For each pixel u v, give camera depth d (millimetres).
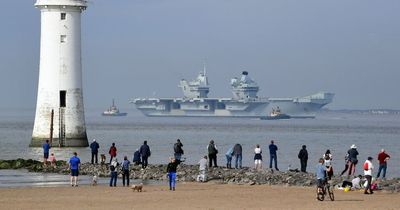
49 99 195625
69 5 194500
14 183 126188
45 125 196125
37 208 94125
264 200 102375
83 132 198750
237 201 101188
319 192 102250
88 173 141500
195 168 142500
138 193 110375
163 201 101062
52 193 110125
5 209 93188
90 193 110312
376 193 110812
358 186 115312
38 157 181250
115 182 120812
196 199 103375
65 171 146625
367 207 95125
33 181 129250
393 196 107250
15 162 157875
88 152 189125
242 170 138500
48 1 193875
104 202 99938
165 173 136500
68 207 95000
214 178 129875
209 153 144625
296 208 94062
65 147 196375
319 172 102375
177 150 147125
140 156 152125
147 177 135125
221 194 109500
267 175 131000
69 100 196125
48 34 195250
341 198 104750
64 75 195750
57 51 195125
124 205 96938
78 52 197500
